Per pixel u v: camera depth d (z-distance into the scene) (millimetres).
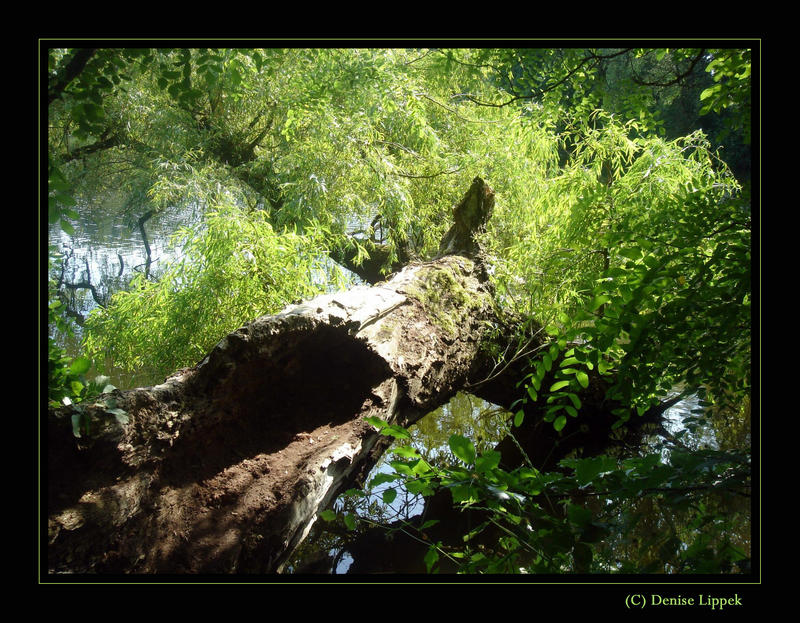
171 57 3748
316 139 6332
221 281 4367
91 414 2295
